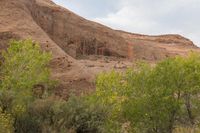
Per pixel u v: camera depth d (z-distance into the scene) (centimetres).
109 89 2681
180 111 2803
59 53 4597
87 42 8688
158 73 2805
